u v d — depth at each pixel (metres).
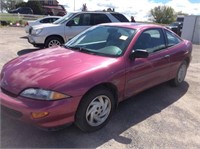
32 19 28.73
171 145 3.34
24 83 3.11
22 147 3.08
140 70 4.09
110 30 4.49
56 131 3.45
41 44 9.04
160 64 4.62
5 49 9.59
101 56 3.86
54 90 2.98
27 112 2.94
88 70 3.34
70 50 4.18
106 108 3.65
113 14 9.81
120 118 3.98
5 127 3.46
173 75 5.34
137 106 4.49
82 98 3.24
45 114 2.93
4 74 3.46
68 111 3.08
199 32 18.48
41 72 3.24
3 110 3.18
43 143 3.19
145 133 3.58
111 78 3.52
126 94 3.98
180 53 5.29
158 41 4.78
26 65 3.50
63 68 3.33
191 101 4.93
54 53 4.02
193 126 3.90
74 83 3.11
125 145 3.26
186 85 5.94
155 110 4.38
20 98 3.03
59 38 9.20
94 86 3.31
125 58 3.85
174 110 4.45
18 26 24.00
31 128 3.48
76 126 3.50
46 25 9.30
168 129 3.74
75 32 9.30
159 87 5.59
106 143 3.28
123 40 4.14
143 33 4.41
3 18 26.98
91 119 3.43
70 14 9.59
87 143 3.25
